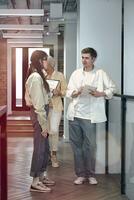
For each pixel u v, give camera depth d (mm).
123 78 5070
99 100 4664
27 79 4277
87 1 5270
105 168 5293
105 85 4703
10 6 7504
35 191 4484
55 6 7832
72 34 8945
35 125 4227
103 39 5297
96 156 5246
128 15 5012
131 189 4172
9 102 12141
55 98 5707
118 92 5133
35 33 9633
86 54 4633
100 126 5203
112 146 5191
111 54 5309
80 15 5289
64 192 4449
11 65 12570
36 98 4105
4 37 9906
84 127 4652
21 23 8484
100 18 5281
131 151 4203
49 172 5504
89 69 4695
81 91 4570
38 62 4227
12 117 11180
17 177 5215
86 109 4637
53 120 5734
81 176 4828
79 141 4746
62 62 11422
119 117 5043
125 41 5059
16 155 6926
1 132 3037
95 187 4664
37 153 4293
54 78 5672
